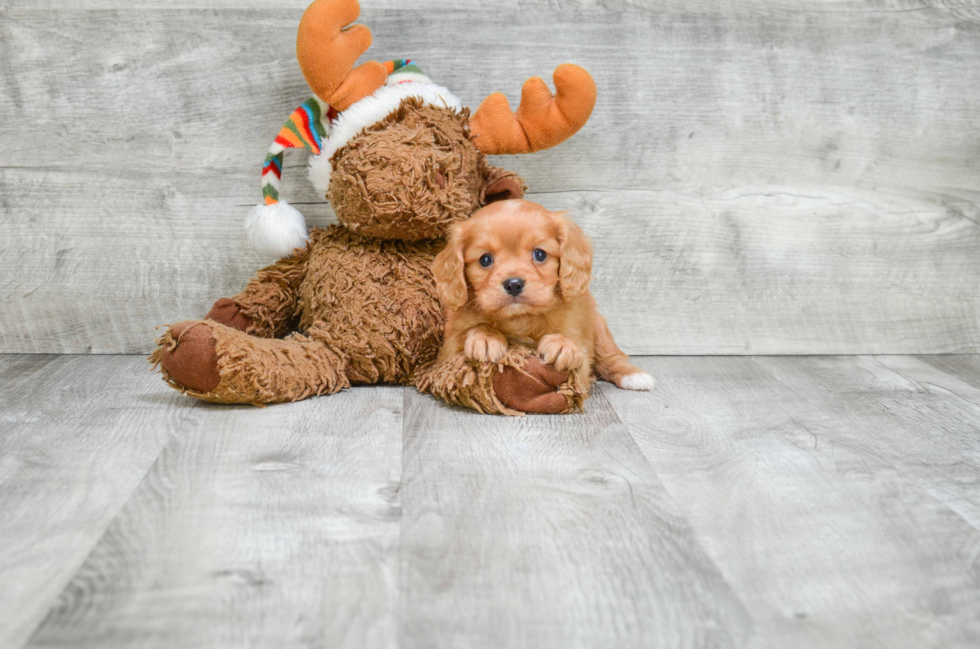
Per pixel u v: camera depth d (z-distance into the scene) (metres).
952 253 2.27
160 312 2.18
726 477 1.35
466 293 1.71
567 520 1.18
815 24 2.14
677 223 2.21
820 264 2.25
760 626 0.91
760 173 2.20
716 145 2.18
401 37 2.07
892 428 1.63
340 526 1.14
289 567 1.03
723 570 1.04
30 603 0.94
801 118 2.18
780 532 1.15
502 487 1.29
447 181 1.80
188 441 1.49
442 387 1.71
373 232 1.82
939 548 1.11
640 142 2.16
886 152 2.21
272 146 1.93
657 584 1.00
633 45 2.12
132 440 1.49
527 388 1.66
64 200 2.11
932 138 2.21
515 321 1.77
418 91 1.86
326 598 0.96
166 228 2.14
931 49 2.17
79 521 1.15
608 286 2.23
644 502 1.24
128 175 2.10
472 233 1.70
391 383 1.92
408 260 1.88
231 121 2.09
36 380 1.90
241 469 1.35
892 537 1.14
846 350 2.30
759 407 1.77
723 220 2.21
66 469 1.34
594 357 1.97
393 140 1.76
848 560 1.07
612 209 2.19
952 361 2.24
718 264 2.23
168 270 2.16
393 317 1.83
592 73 2.12
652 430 1.60
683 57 2.13
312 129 1.89
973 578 1.03
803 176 2.21
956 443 1.55
